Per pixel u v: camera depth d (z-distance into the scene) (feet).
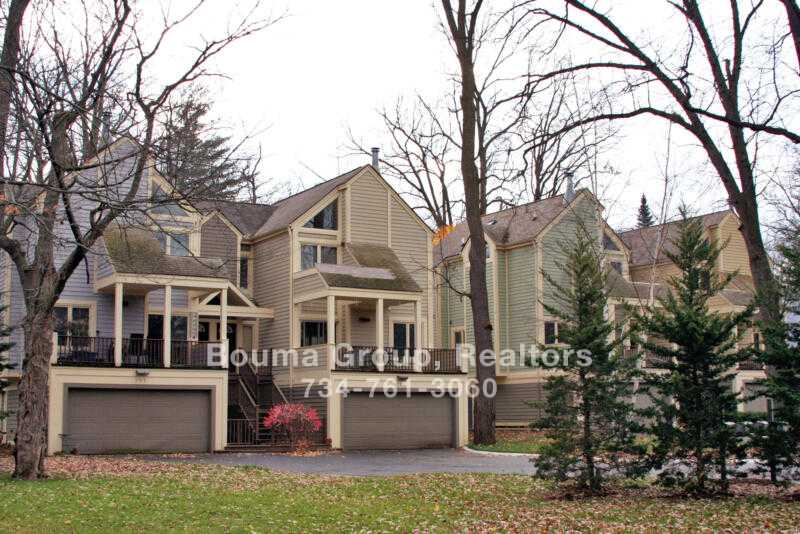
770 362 51.85
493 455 92.17
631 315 59.16
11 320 90.99
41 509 46.06
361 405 101.40
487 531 43.50
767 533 40.68
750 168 60.95
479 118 113.91
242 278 115.24
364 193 112.57
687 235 57.52
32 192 62.34
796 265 53.11
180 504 49.26
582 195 124.16
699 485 53.88
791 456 52.42
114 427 88.22
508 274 126.93
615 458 55.47
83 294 94.89
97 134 55.01
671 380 53.52
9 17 54.85
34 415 60.39
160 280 90.27
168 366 90.94
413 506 51.83
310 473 70.54
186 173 54.03
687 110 56.29
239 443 95.71
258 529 42.68
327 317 103.81
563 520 46.24
